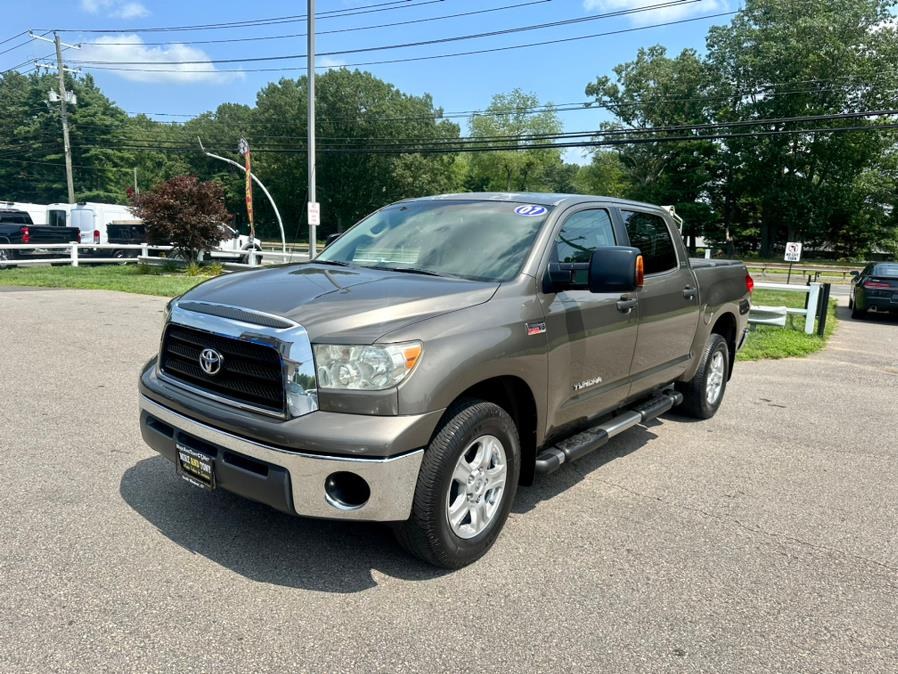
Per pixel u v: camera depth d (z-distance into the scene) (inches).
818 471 198.7
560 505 166.7
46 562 126.1
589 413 169.9
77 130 2721.5
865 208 1956.2
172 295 565.9
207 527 143.3
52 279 668.1
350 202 2815.0
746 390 302.4
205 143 3257.9
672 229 213.9
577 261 162.2
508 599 121.6
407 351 114.6
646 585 128.8
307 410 113.1
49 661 98.3
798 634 114.7
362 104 2721.5
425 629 111.1
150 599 115.6
